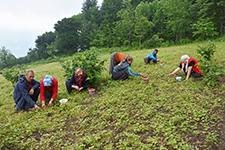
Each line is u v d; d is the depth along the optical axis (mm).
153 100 9703
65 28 67500
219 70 11031
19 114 9945
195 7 39125
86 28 67312
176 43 40094
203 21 34844
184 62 11852
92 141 7500
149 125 8031
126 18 48719
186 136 7406
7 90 14133
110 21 62688
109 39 53094
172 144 6992
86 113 9328
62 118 9211
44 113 9664
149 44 42125
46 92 10547
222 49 18250
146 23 45188
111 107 9555
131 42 48031
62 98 11016
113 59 12852
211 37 34750
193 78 11539
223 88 10297
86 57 11859
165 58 16984
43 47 81000
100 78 12211
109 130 8086
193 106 8906
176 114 8492
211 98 9523
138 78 12438
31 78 10414
